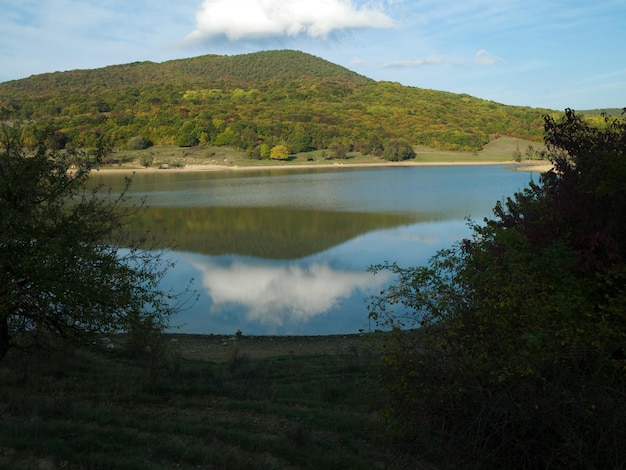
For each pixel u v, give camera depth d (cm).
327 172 10594
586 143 634
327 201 4916
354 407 742
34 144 750
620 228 541
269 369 963
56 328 759
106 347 1069
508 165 12719
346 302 1648
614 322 503
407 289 579
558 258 544
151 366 843
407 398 517
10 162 712
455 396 492
